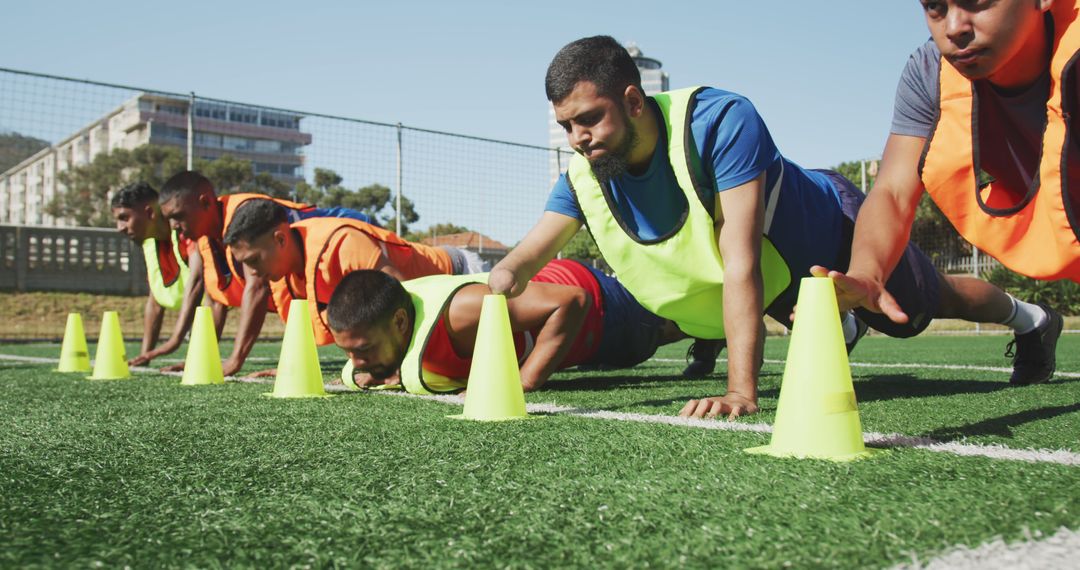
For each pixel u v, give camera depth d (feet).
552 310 10.56
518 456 5.52
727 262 7.98
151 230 18.13
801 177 9.45
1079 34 4.92
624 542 3.39
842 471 4.70
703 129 8.13
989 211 5.91
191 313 16.49
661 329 13.66
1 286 50.75
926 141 6.06
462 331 10.32
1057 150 5.23
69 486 4.76
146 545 3.52
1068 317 47.09
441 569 3.13
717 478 4.62
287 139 235.40
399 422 7.49
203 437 6.68
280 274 13.47
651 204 8.82
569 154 39.19
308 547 3.44
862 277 5.63
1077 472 4.63
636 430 6.65
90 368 16.78
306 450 5.93
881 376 13.61
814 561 3.09
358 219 16.30
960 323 47.14
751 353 7.80
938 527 3.50
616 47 7.84
